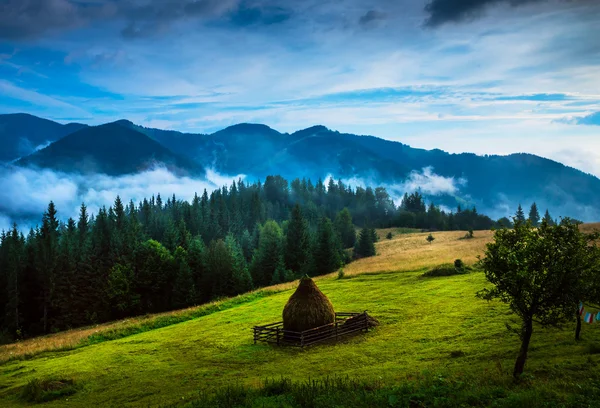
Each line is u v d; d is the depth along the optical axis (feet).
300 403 51.62
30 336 260.21
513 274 54.80
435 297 125.39
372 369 72.90
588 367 55.62
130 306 262.06
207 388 73.00
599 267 55.47
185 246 344.08
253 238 439.22
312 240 355.97
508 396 45.88
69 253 287.89
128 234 321.32
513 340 78.48
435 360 73.72
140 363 97.04
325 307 103.60
